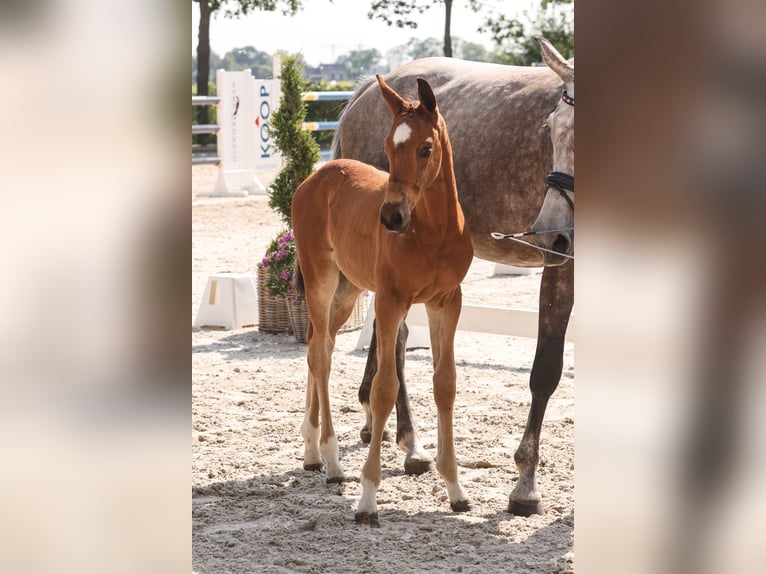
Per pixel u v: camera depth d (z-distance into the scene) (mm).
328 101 22062
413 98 5402
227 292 8320
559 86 4426
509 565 3279
